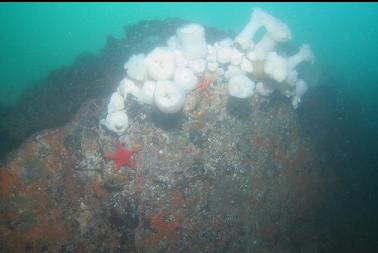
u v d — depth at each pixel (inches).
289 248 60.6
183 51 50.1
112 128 48.6
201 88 51.2
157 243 50.6
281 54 62.2
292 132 61.1
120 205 50.0
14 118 62.0
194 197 52.1
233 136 54.5
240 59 53.6
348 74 175.5
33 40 315.3
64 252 50.6
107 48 79.4
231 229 55.5
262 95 56.6
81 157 52.1
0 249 47.8
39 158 51.4
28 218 49.4
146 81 47.7
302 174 63.4
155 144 50.3
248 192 56.8
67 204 51.8
